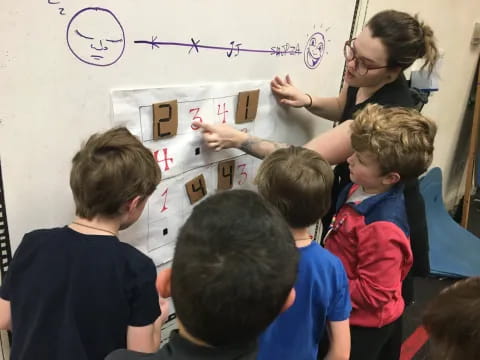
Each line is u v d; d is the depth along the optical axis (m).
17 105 0.77
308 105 1.37
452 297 0.60
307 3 1.28
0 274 0.85
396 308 1.08
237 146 1.15
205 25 1.02
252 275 0.50
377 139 1.00
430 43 1.20
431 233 2.52
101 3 0.82
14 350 0.78
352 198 1.13
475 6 2.40
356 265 1.09
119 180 0.76
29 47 0.76
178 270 0.53
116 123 0.92
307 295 0.88
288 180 0.87
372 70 1.17
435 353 0.60
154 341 0.83
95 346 0.76
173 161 1.07
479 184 3.00
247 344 0.55
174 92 1.01
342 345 0.96
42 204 0.87
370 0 1.57
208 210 0.55
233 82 1.15
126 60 0.90
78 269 0.74
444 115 2.63
